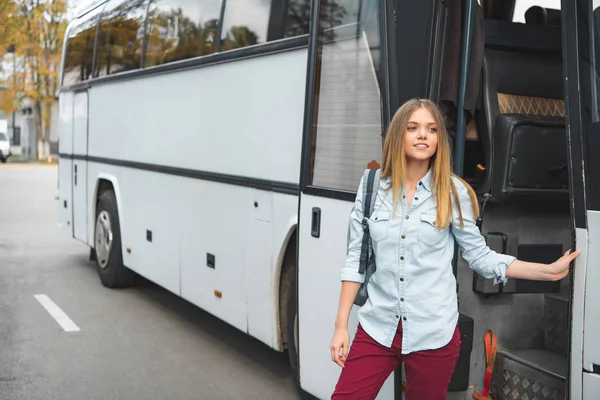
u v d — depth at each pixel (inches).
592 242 123.8
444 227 130.6
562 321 175.9
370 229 134.6
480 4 181.3
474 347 174.6
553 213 183.2
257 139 229.9
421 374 134.2
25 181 1219.2
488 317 176.2
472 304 174.9
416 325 132.0
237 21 246.1
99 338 285.4
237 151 243.0
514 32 179.9
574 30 127.7
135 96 336.5
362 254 137.7
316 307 190.9
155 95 313.4
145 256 327.9
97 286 382.6
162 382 236.7
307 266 194.5
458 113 160.9
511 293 177.3
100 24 394.3
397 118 133.2
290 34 213.2
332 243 183.8
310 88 196.4
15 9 1871.3
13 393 224.1
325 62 191.3
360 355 136.7
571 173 127.4
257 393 227.6
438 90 159.3
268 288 225.9
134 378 240.1
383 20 165.2
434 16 158.6
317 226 190.2
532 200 173.3
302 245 196.9
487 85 172.6
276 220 219.5
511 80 176.1
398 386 160.9
